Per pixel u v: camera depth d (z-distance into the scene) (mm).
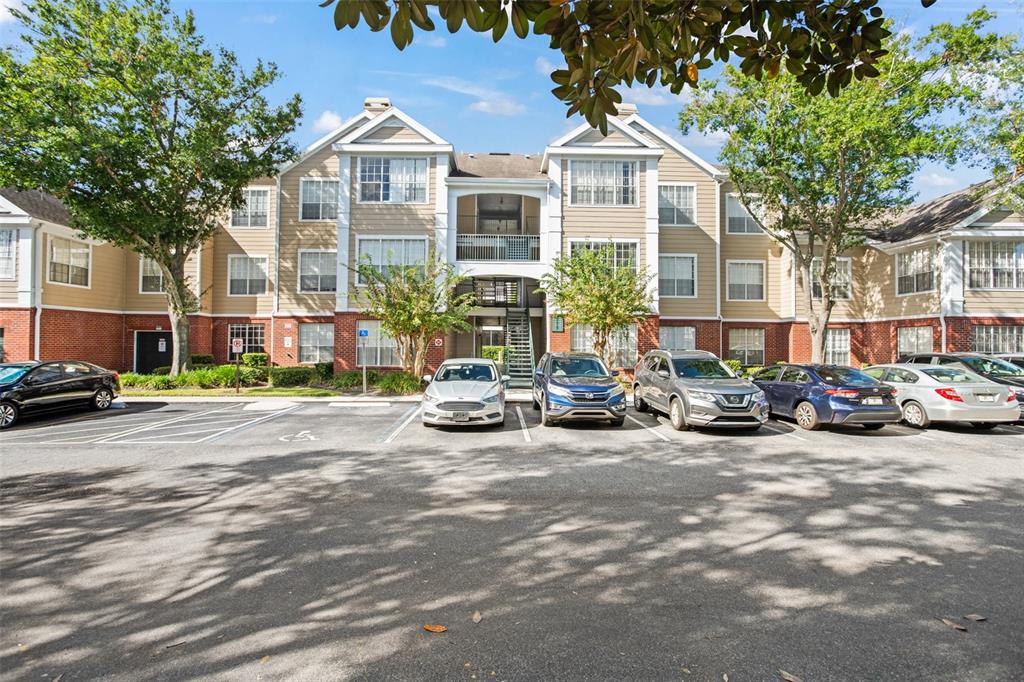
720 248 24750
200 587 4160
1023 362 15359
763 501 6492
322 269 24344
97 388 14609
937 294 20766
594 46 2596
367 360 21859
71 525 5621
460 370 13078
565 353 13844
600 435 10953
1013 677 3002
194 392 18516
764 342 24859
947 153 16688
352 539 5199
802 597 3973
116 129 18406
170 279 20453
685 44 2771
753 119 18891
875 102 16625
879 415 10859
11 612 3777
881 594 4023
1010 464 8469
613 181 22328
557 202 22047
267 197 25078
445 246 21922
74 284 21938
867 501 6488
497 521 5738
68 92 17094
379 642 3359
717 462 8586
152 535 5316
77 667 3105
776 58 3041
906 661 3150
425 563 4617
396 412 14461
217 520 5781
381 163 22203
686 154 24281
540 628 3520
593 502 6453
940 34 15898
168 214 19844
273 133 20516
